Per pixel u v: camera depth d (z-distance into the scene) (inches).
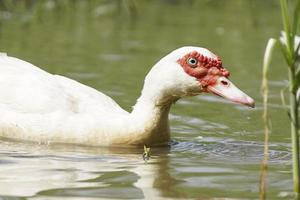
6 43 721.0
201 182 375.2
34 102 458.0
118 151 441.7
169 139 464.8
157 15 932.6
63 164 405.1
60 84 474.0
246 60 698.8
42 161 410.0
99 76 617.0
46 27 820.0
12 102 461.7
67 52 701.3
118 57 691.4
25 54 679.1
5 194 347.3
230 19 917.2
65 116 452.8
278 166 410.3
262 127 503.2
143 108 457.7
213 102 568.1
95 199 342.0
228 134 485.4
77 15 900.6
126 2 928.3
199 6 1007.6
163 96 453.1
